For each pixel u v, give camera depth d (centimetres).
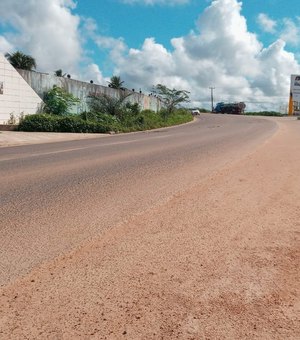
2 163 975
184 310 278
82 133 2272
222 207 549
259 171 839
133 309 278
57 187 678
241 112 7894
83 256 369
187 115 4869
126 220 484
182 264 354
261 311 279
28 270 338
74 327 256
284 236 434
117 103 2942
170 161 1000
